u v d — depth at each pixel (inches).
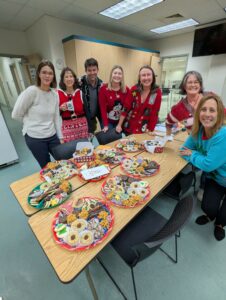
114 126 94.1
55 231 31.4
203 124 49.9
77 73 142.4
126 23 154.6
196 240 56.6
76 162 55.6
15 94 250.7
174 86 231.9
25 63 181.0
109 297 43.4
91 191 42.5
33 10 121.3
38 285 46.0
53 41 139.5
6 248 55.8
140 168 49.4
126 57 176.2
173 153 61.7
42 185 43.6
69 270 25.6
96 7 120.0
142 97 77.5
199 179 87.6
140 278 46.9
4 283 46.6
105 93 84.2
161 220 46.4
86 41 138.4
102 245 29.3
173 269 48.8
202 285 45.1
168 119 76.2
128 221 33.8
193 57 194.9
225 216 53.5
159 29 176.4
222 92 177.8
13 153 106.6
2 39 155.7
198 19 150.9
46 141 71.0
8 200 77.3
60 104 71.3
